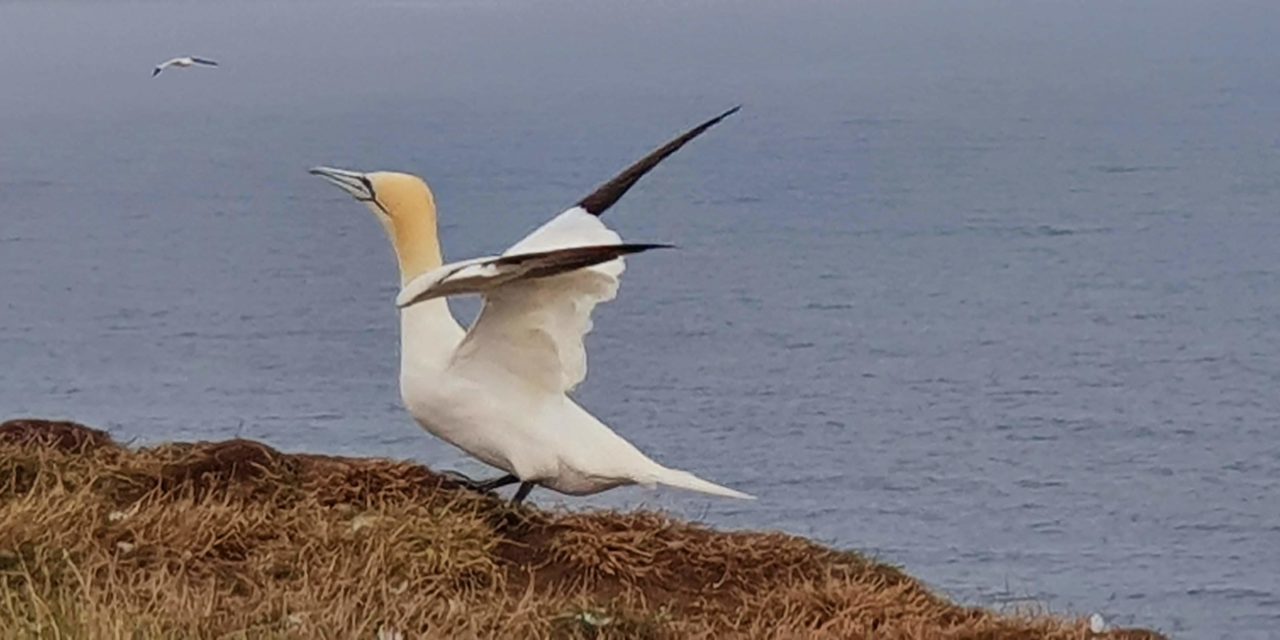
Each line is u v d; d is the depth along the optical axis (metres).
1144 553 37.66
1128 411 60.22
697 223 131.38
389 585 9.66
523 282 9.98
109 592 9.00
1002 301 91.00
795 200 147.00
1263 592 34.03
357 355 66.00
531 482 10.52
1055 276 101.38
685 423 52.41
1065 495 44.47
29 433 11.41
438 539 10.11
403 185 10.85
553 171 173.12
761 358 68.44
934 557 34.31
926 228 127.31
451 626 9.15
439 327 10.55
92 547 9.72
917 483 43.81
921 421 55.78
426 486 10.93
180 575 9.57
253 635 8.63
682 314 83.00
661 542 10.64
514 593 9.97
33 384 57.97
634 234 124.44
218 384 56.94
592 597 9.92
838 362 68.81
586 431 10.39
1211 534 40.66
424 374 10.47
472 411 10.40
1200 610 32.56
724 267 103.06
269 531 10.19
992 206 142.38
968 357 71.62
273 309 82.00
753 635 9.55
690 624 9.66
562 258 9.15
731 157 188.38
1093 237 120.00
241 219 136.25
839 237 121.00
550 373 10.34
